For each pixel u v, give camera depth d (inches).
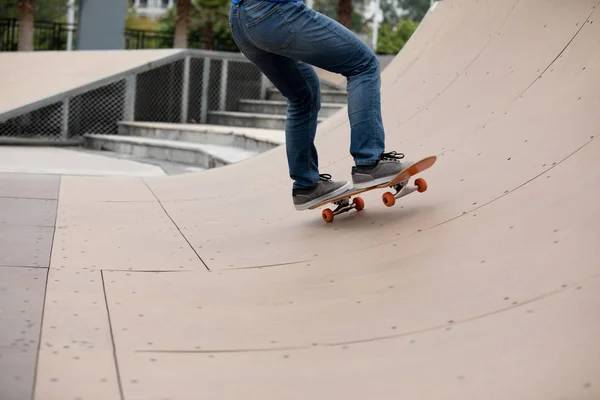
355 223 153.0
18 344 92.5
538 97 167.5
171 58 466.6
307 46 141.3
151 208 195.9
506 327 88.8
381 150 145.9
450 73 219.5
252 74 503.2
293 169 157.0
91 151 406.9
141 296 116.6
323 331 98.4
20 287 117.9
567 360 76.7
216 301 113.9
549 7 200.1
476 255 115.3
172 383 83.2
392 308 103.3
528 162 143.1
